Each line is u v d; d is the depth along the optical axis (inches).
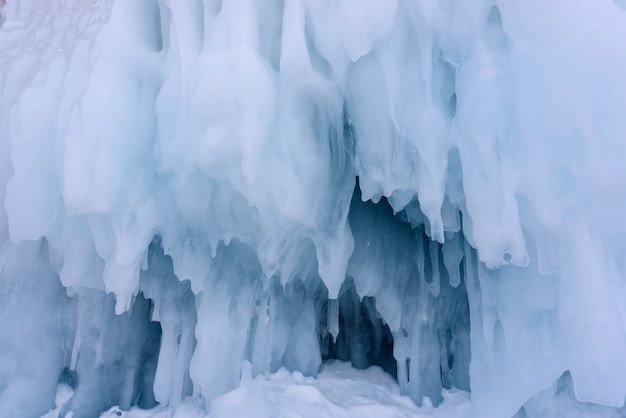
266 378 191.3
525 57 133.8
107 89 161.0
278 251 182.5
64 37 207.2
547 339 145.5
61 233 178.9
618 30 120.6
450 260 191.2
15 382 187.2
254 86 149.3
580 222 126.7
